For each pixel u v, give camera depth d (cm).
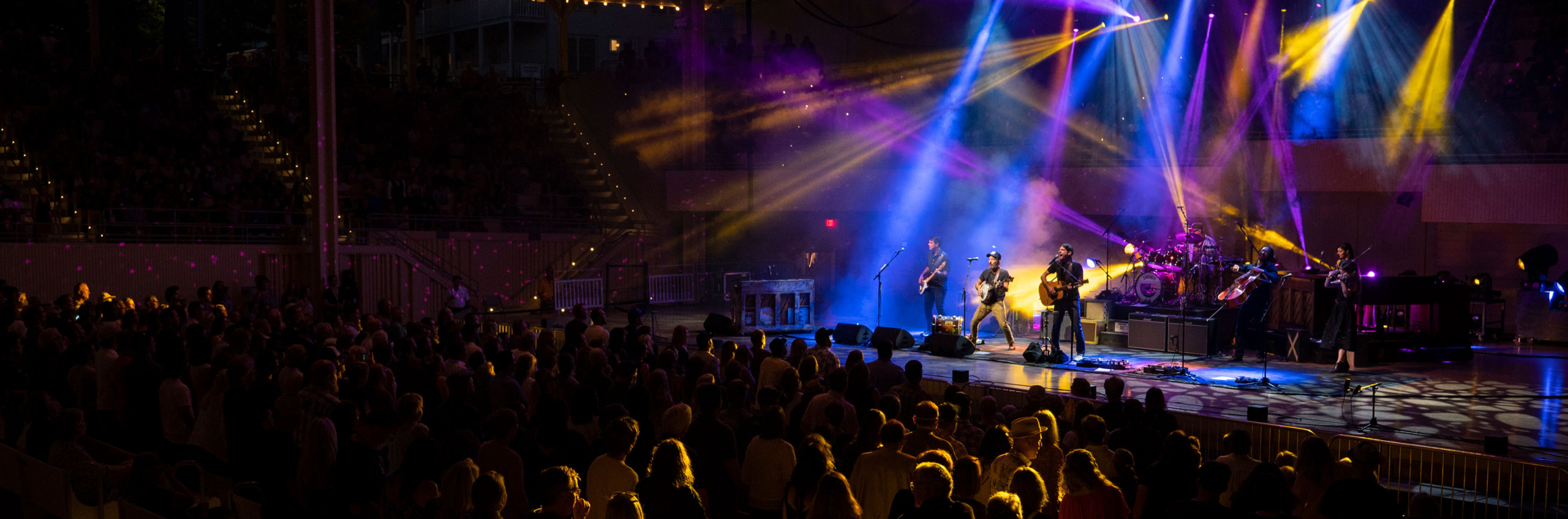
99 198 1983
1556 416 1141
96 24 2548
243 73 2719
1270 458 989
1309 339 1555
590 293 2400
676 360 997
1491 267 2172
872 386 952
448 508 490
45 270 1788
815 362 879
